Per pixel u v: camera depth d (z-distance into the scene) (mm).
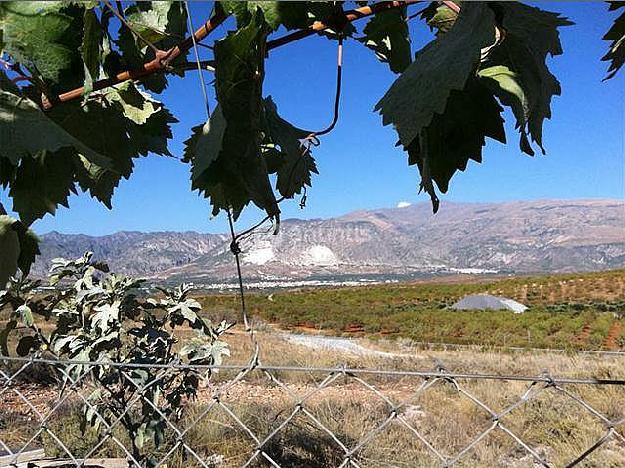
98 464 2971
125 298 3371
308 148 910
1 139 568
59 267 3355
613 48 723
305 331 33906
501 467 5254
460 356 17656
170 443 4543
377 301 53281
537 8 587
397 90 535
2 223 785
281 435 5184
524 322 32500
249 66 647
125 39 847
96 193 932
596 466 5129
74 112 902
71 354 3146
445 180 665
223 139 646
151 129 990
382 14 929
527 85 624
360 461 4930
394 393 8609
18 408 5969
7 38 694
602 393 7414
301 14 661
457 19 562
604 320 31984
